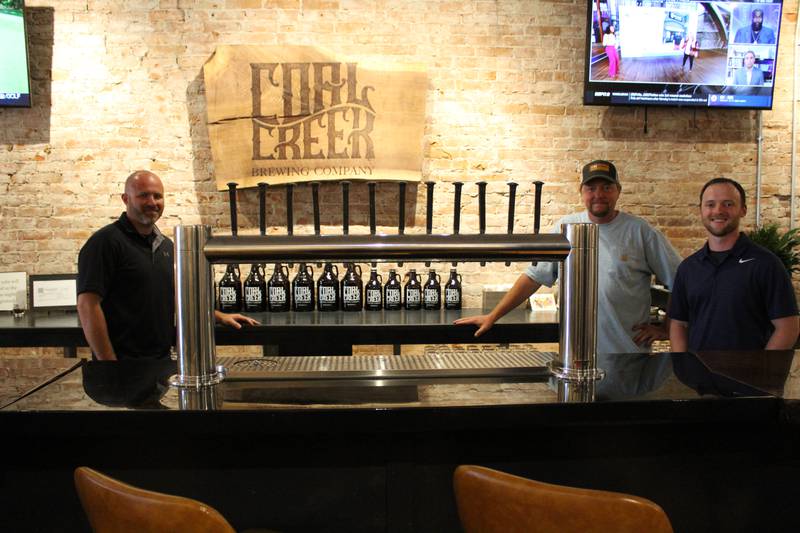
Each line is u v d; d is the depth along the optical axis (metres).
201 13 3.86
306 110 3.85
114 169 3.91
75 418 1.24
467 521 1.11
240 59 3.81
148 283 2.81
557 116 4.03
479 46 3.97
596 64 3.79
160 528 1.00
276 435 1.35
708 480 1.41
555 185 4.07
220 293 3.68
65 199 3.92
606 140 4.06
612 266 3.03
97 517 1.07
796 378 1.49
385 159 3.89
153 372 1.58
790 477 1.41
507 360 1.74
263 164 3.86
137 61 3.87
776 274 2.46
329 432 1.27
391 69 3.85
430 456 1.37
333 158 3.88
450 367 1.63
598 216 3.09
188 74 3.89
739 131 4.11
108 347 2.68
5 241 3.92
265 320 3.41
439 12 3.94
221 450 1.36
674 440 1.39
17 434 1.25
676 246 4.14
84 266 2.66
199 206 3.95
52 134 3.88
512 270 4.10
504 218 4.07
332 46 3.91
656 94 3.84
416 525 1.40
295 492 1.37
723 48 3.82
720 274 2.57
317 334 3.27
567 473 1.39
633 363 1.67
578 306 1.49
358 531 1.39
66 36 3.84
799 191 4.16
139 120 3.90
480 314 3.65
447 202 4.04
